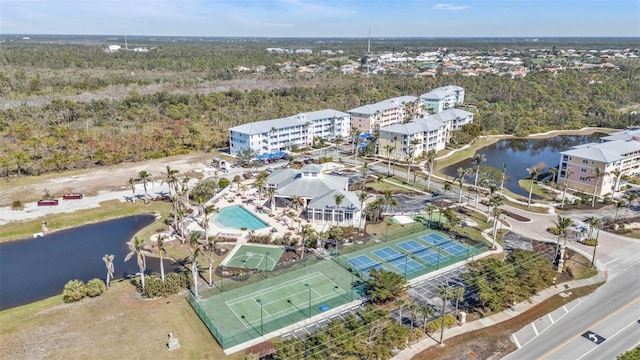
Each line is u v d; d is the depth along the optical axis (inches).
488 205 5032.0
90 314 3294.8
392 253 4264.3
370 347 2815.0
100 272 4069.9
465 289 3622.0
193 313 3304.6
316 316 3257.9
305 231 4205.2
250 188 6112.2
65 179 6432.1
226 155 7751.0
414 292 3585.1
